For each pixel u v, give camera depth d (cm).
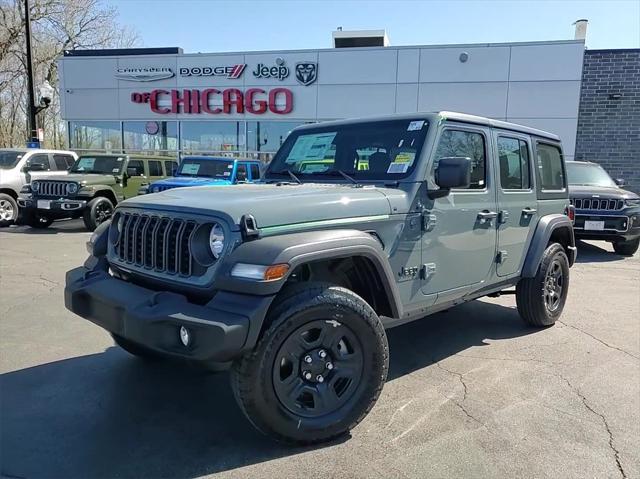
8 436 306
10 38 3062
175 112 1847
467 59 1616
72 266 802
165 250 301
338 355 301
